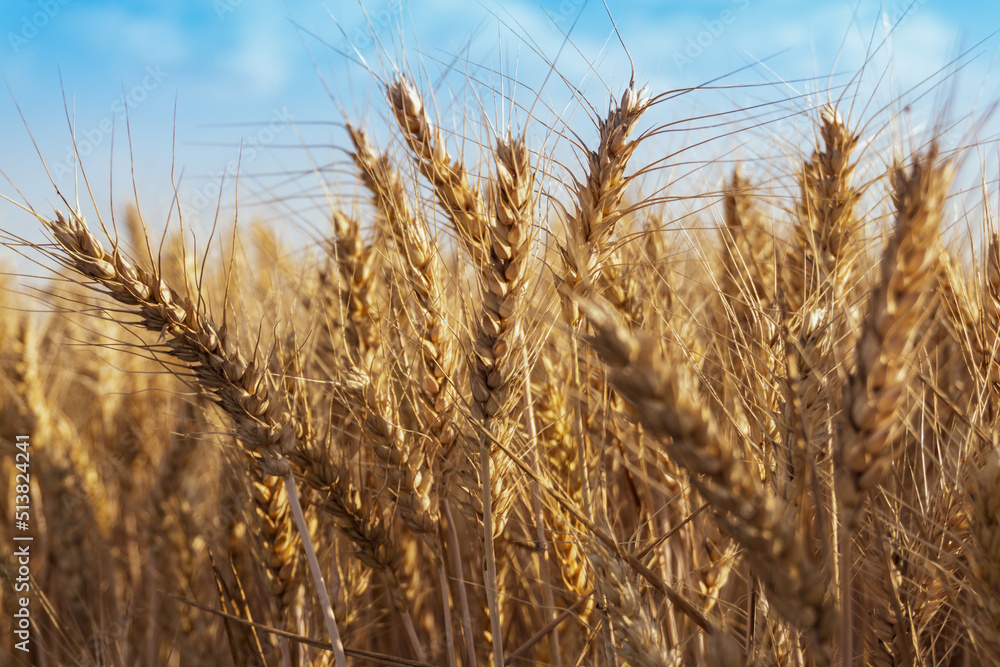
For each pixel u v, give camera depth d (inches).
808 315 14.2
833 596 12.6
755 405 14.9
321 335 17.4
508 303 14.0
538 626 17.8
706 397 15.7
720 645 12.4
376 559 16.1
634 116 14.7
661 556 16.7
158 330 14.1
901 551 14.1
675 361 15.2
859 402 11.4
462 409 14.6
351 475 16.6
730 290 17.9
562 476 16.4
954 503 14.2
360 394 15.8
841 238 15.7
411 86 15.4
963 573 13.9
